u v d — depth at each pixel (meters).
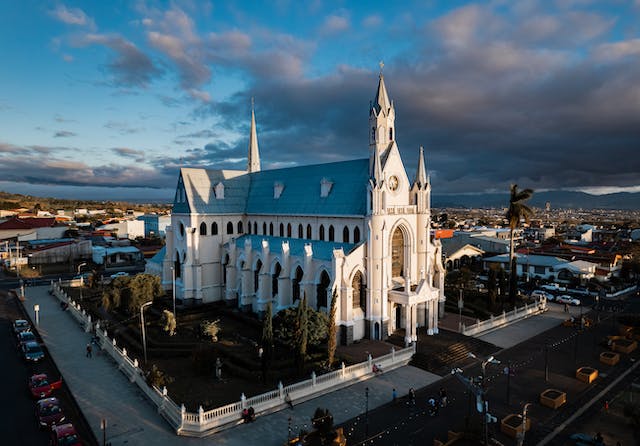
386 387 51.84
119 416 44.03
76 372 55.34
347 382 52.12
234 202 97.25
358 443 39.47
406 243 74.00
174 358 59.97
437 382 53.53
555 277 121.94
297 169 91.56
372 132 70.69
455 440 38.59
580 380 54.25
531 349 65.94
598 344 68.31
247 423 42.78
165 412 43.75
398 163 72.25
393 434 41.09
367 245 67.44
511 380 54.25
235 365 56.19
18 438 40.09
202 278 90.88
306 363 55.41
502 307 88.06
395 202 71.94
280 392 46.22
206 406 44.91
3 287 112.44
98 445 38.44
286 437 40.31
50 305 91.88
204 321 69.69
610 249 160.50
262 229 92.56
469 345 65.75
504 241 162.12
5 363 58.53
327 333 58.66
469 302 92.94
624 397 49.34
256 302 81.06
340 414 45.03
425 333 70.25
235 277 87.12
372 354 60.97
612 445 39.44
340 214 72.56
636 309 92.56
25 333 66.25
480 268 142.38
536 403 47.94
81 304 88.75
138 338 67.12
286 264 74.25
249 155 114.25
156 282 82.75
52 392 49.44
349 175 77.00
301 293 70.31
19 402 47.41
